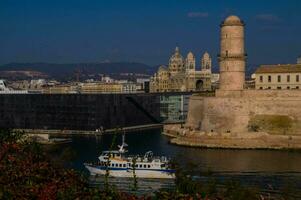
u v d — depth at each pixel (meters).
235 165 154.00
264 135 197.38
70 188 55.72
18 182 56.53
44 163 63.28
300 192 108.56
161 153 182.25
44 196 52.97
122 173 138.88
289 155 174.62
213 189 77.50
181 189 73.38
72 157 141.75
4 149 64.94
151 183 132.12
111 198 56.16
